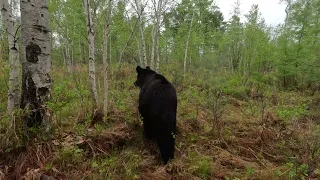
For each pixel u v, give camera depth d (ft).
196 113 18.80
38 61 11.50
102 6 19.90
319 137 14.74
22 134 11.24
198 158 12.66
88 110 16.37
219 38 60.08
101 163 11.60
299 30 40.86
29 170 10.27
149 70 17.17
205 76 40.40
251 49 47.39
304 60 35.73
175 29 55.42
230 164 12.68
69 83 25.26
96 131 13.58
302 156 13.00
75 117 15.80
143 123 14.16
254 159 13.55
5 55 16.37
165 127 12.18
